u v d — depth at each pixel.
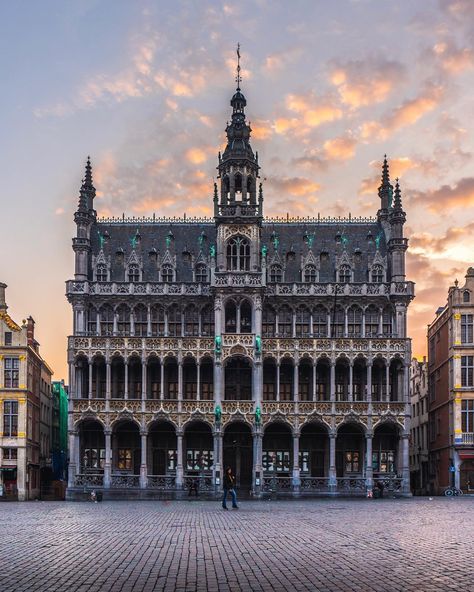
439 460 99.94
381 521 41.56
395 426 88.88
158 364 91.44
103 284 91.88
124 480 87.00
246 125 94.62
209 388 91.12
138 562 24.66
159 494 85.75
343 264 94.12
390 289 91.94
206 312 92.56
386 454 90.94
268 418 87.62
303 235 97.62
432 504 64.88
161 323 92.50
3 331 92.38
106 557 25.84
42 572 22.56
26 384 92.19
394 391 91.38
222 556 26.03
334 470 86.75
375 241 96.81
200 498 84.38
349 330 92.56
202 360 89.00
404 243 93.00
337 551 26.80
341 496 85.50
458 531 34.34
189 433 90.38
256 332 88.62
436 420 102.06
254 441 86.88
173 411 87.62
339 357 88.50
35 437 99.38
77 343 88.50
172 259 94.12
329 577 21.38
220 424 87.00
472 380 92.00
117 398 88.62
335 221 99.38
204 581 21.08
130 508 60.97
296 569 22.89
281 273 93.81
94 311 92.44
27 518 47.28
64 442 129.25
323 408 87.75
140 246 96.19
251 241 90.94
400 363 89.56
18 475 90.75
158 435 90.50
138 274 93.50
